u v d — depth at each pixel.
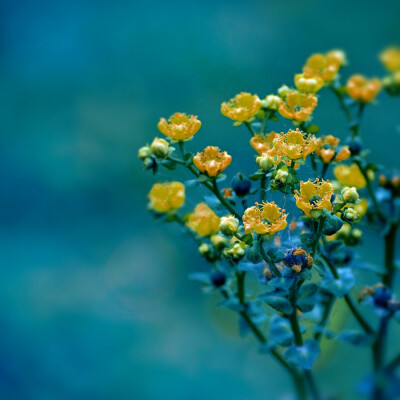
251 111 0.62
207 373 1.04
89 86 1.57
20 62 1.66
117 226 1.34
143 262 1.25
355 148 0.65
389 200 0.67
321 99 0.73
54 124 1.52
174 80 1.52
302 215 0.62
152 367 1.07
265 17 1.59
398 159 1.28
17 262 1.29
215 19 1.60
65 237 1.35
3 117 1.55
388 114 1.32
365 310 0.84
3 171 1.45
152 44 1.59
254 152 0.63
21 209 1.41
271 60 1.48
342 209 0.61
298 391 0.66
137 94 1.54
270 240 0.61
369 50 1.54
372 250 1.05
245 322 0.67
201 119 0.68
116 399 1.04
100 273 1.26
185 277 1.20
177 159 0.63
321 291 0.65
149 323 1.15
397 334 0.92
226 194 0.63
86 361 1.10
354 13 1.57
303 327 0.64
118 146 1.46
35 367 1.09
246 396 1.00
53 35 1.67
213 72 1.49
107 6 1.70
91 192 1.40
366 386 0.69
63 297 1.21
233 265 0.62
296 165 0.61
